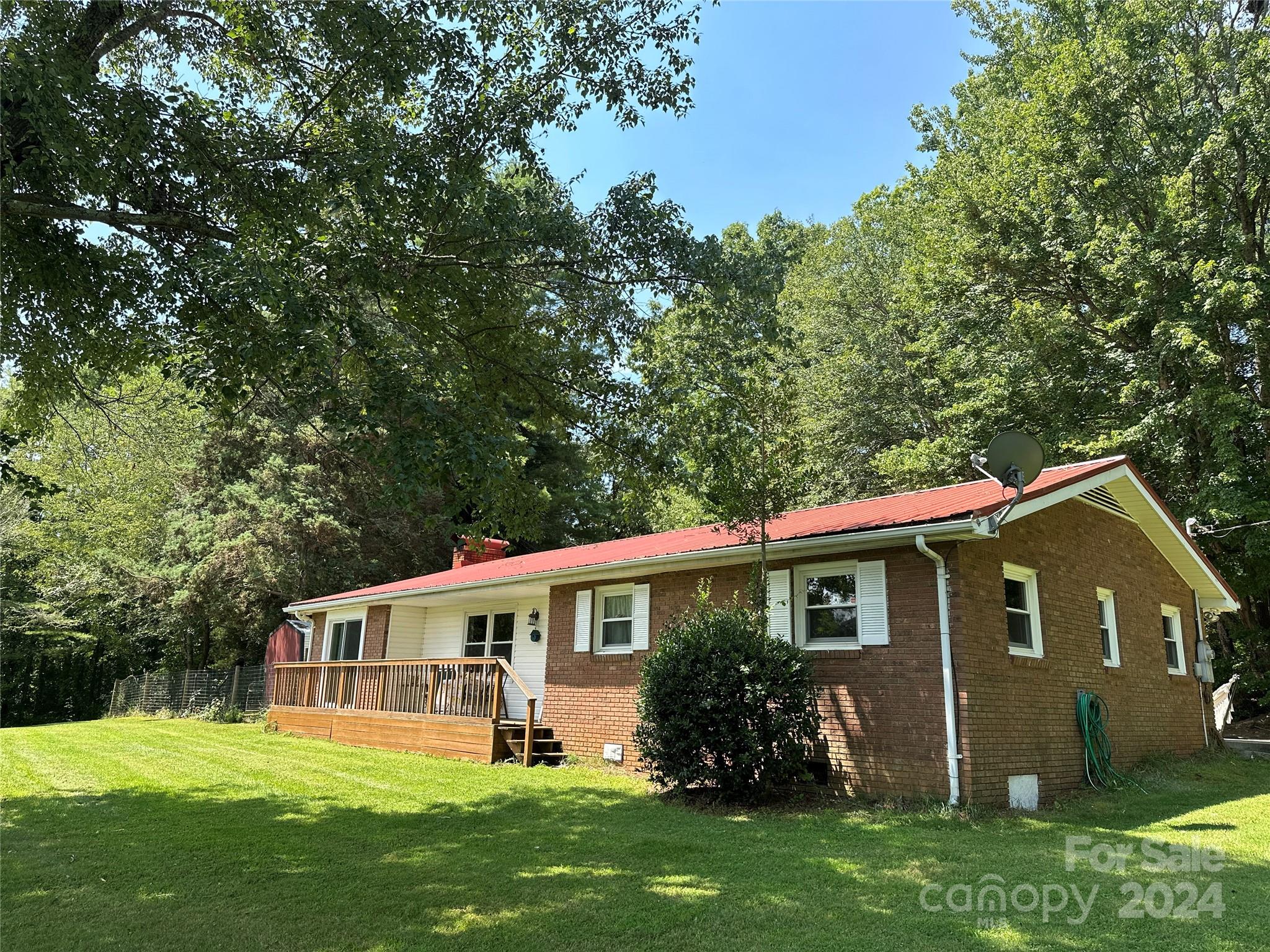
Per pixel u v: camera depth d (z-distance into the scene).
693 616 11.02
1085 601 11.98
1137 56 20.47
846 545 10.02
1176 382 19.34
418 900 5.59
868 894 5.65
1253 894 5.57
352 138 8.25
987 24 26.80
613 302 10.21
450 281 9.74
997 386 21.19
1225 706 21.81
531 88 9.03
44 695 31.56
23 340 8.65
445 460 6.84
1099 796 10.19
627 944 4.70
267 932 4.93
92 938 4.86
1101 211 20.78
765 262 9.70
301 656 23.34
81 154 6.62
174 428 21.62
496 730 13.20
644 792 10.27
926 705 9.31
